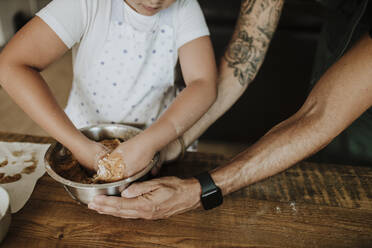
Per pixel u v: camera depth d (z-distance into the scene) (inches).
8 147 37.6
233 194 32.9
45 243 26.6
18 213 29.0
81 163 30.6
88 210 30.0
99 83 42.7
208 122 40.4
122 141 34.7
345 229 29.5
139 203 28.0
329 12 51.5
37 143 38.8
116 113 45.3
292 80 88.7
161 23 39.2
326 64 45.6
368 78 27.6
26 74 30.7
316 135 30.4
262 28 42.1
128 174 29.2
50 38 32.9
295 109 93.0
